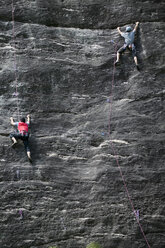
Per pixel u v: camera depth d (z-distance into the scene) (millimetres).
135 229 16750
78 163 17609
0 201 16750
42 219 16672
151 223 16906
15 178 17062
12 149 17438
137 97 18688
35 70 18688
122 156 17766
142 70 19094
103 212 16891
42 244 16438
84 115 18359
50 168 17328
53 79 18719
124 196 17141
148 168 17609
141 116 18422
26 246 16359
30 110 18156
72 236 16594
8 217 16594
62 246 16453
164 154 17906
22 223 16578
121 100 18703
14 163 17266
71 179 17281
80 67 19016
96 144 17969
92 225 16734
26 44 19094
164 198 17234
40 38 19250
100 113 18438
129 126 18234
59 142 17812
